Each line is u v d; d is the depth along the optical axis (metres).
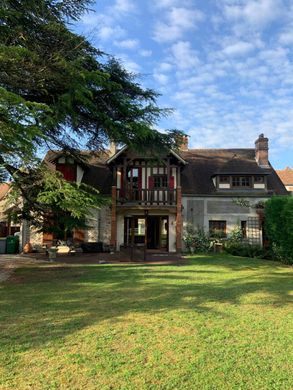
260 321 5.96
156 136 11.94
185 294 8.28
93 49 11.04
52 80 9.87
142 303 7.31
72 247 20.44
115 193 21.59
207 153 28.28
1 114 7.74
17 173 10.95
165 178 23.41
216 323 5.83
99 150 13.89
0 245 22.08
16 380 3.78
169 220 23.17
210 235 23.11
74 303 7.34
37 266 14.51
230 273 12.28
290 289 9.04
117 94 11.19
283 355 4.49
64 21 10.35
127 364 4.19
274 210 16.69
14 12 8.73
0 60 8.48
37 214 13.02
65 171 22.66
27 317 6.21
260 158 25.52
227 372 4.00
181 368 4.09
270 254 17.75
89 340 4.98
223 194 23.53
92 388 3.63
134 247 16.84
